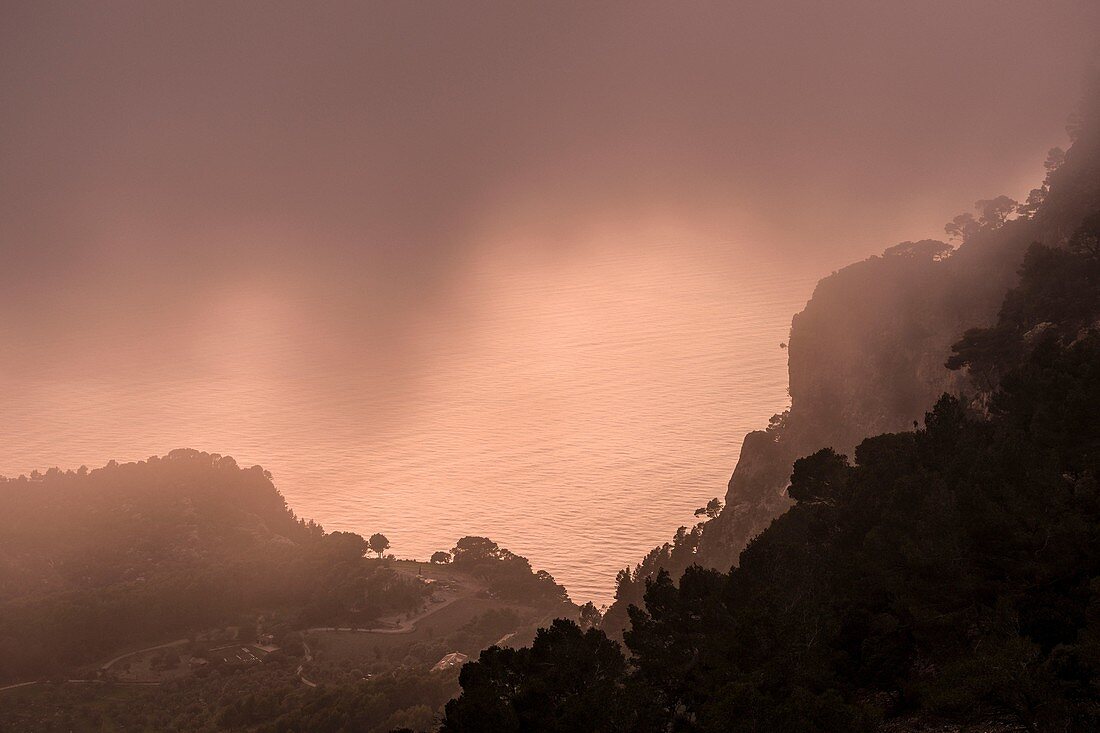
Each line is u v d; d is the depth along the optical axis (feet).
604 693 122.21
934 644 120.98
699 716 120.98
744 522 442.50
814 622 126.52
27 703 518.37
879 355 458.50
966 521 126.11
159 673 554.05
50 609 596.70
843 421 463.42
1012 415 182.39
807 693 105.91
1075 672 98.02
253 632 599.57
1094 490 131.54
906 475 156.66
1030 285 322.55
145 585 638.53
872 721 105.70
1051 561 118.01
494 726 123.75
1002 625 108.37
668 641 140.56
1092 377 172.24
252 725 449.06
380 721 401.70
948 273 465.88
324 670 531.09
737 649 124.77
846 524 167.43
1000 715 101.60
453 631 594.65
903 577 127.65
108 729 481.87
